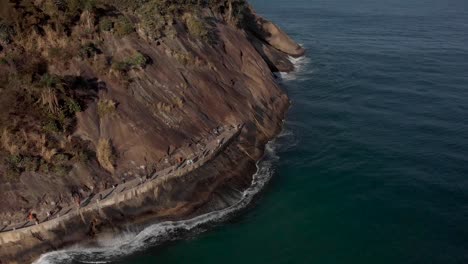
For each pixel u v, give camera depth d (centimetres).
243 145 5562
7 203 4081
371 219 4678
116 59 5359
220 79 6209
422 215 4712
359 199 4959
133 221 4341
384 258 4203
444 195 5000
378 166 5528
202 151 5106
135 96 5184
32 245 3969
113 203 4341
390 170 5447
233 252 4253
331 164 5575
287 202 4906
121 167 4647
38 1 5322
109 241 4181
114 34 5525
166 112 5269
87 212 4228
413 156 5741
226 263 4141
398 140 6131
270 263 4156
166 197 4569
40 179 4278
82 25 5362
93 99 4938
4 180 4162
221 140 5344
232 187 4981
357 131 6391
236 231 4494
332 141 6103
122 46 5509
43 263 3941
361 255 4244
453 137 6203
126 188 4456
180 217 4512
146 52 5616
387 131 6388
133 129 4922
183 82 5669
